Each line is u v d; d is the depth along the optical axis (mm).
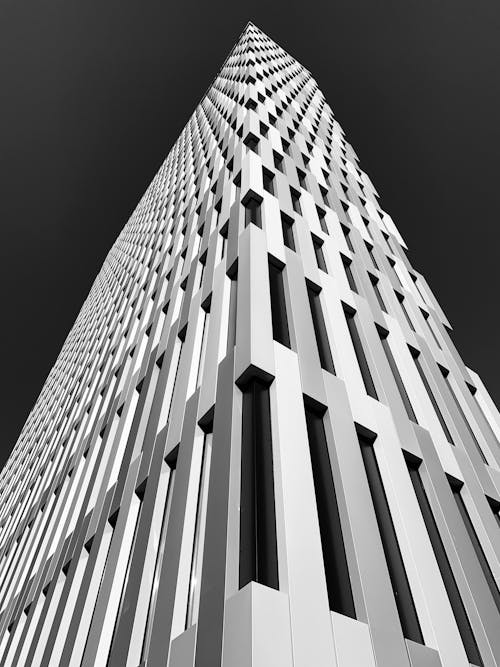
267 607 5453
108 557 11734
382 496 9508
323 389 10078
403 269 23938
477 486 12461
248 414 8727
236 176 18594
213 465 8250
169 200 35812
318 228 18016
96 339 38281
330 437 9203
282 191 17766
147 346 19672
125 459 14688
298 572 6109
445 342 20531
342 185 26859
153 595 8992
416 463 11320
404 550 8523
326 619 5898
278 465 7480
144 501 11164
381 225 27234
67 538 17266
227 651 5355
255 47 39438
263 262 12414
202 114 43438
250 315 10156
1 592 24078
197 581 7770
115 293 41000
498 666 7789
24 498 33906
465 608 8750
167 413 13617
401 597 7836
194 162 33344
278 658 5078
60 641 12562
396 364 14977
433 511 10430
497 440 17281
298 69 48031
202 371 12469
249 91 28000
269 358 9414
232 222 15547
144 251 35875
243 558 6602
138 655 8195
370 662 5902
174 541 8625
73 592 13602
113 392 22109
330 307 13539
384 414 11445
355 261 18734
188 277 18297
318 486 8203
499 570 10352
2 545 32469
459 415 15328
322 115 38125
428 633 7383
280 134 24500
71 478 21953
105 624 10016
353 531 7551
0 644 19031
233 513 7145
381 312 16672
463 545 9805
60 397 43094
